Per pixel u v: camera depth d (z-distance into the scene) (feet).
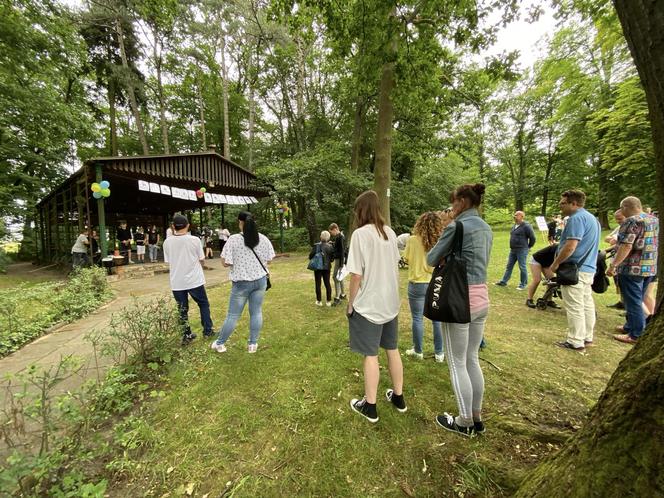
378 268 6.53
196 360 9.62
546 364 9.10
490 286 19.69
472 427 6.12
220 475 5.36
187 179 35.29
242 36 57.93
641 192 42.52
